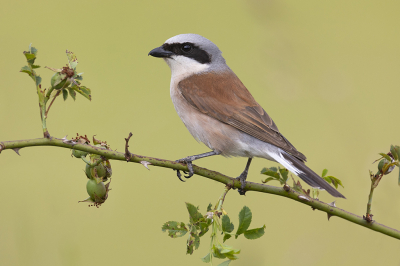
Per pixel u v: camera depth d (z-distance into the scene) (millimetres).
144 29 15422
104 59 14273
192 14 16141
